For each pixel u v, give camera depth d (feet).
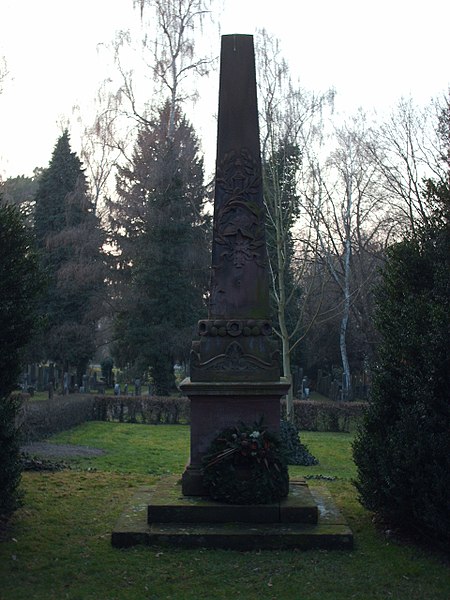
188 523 23.26
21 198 146.41
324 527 22.91
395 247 25.98
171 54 88.89
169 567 20.42
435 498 21.62
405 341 23.56
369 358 99.55
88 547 22.21
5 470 22.97
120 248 104.22
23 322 24.25
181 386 25.03
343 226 113.50
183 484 24.82
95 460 46.09
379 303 26.30
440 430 22.18
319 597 18.47
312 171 75.72
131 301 99.86
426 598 18.53
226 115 27.09
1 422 22.80
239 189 26.78
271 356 25.68
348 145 125.39
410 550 22.33
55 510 26.96
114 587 19.01
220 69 27.32
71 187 121.70
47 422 59.52
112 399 78.84
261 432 24.41
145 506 25.68
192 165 101.24
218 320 26.20
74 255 111.04
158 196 99.81
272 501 23.81
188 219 101.65
